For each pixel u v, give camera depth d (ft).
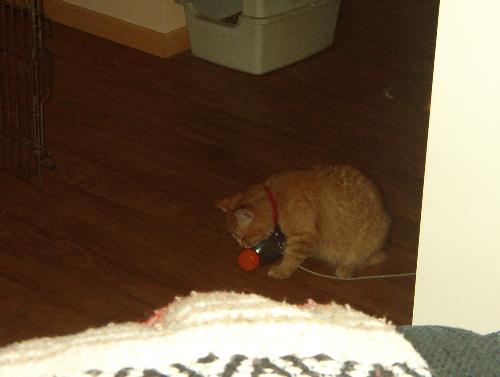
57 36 11.89
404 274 7.50
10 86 10.28
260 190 7.59
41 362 1.92
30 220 7.95
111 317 6.77
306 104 10.30
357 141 9.54
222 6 11.22
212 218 8.11
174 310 2.13
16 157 8.96
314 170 7.72
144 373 1.87
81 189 8.45
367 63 11.46
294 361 1.92
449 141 3.59
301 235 7.43
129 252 7.57
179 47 11.55
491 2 3.23
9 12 11.21
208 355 1.91
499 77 3.34
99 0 11.73
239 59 10.94
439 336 2.24
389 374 1.96
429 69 11.39
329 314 2.15
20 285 7.09
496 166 3.52
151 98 10.31
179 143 9.34
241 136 9.53
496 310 3.87
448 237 3.83
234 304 2.09
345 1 13.65
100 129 9.56
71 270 7.30
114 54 11.45
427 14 13.29
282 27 10.79
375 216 7.47
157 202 8.30
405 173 8.95
